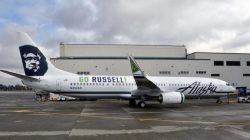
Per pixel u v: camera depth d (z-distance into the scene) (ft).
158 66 171.22
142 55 187.21
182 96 95.30
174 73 172.76
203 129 51.26
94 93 100.22
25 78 93.45
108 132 47.93
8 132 47.73
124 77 104.06
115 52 183.42
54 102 130.00
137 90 97.71
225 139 41.86
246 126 55.06
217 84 114.93
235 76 186.29
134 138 42.75
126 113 79.51
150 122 60.75
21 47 95.91
